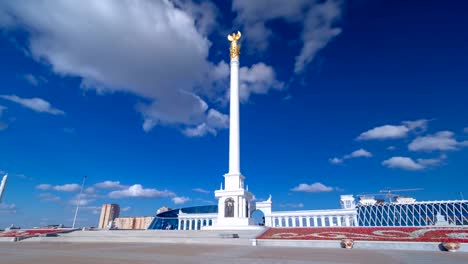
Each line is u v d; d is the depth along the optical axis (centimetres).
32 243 4181
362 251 2891
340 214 7181
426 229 4075
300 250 2950
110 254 2414
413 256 2406
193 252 2634
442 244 3067
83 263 1802
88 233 5259
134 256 2252
